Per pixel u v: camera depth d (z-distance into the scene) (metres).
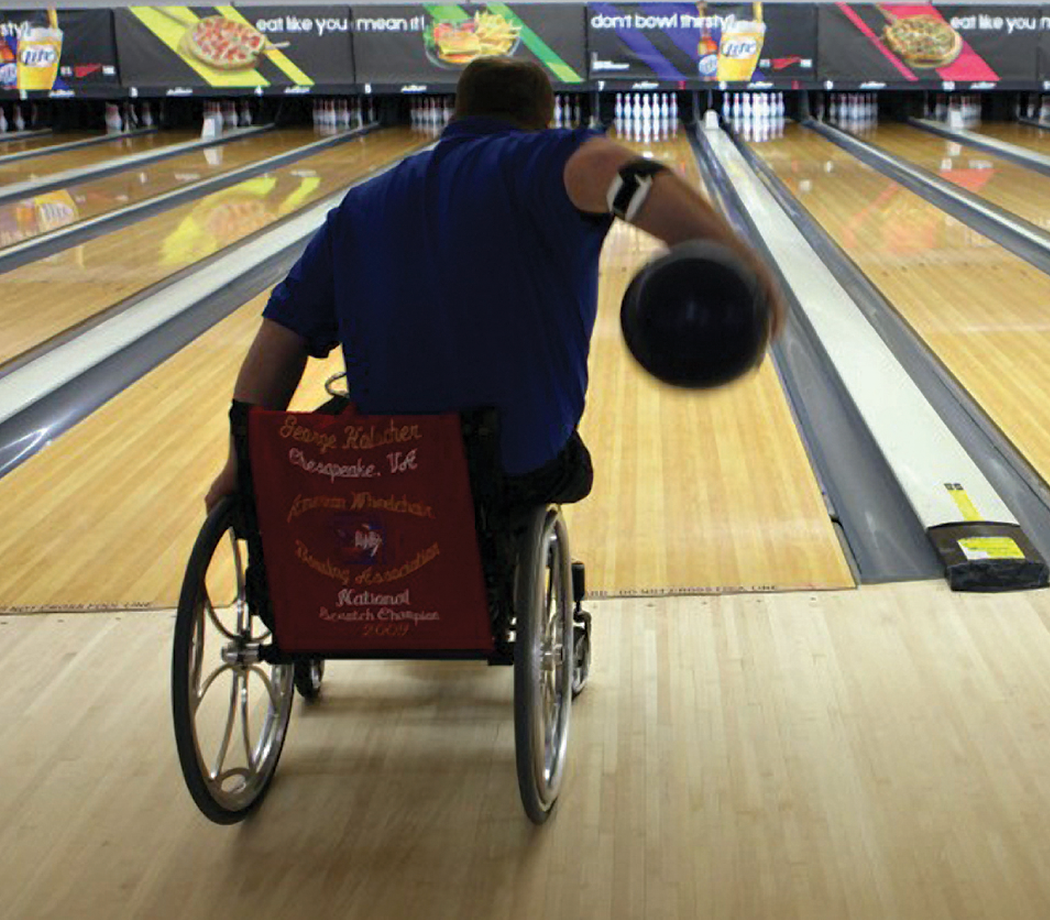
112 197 6.99
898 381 3.59
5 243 5.75
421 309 1.62
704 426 3.35
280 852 1.78
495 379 1.63
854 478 3.00
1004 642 2.24
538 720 1.71
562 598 1.92
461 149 1.64
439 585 1.67
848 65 8.99
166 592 2.55
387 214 1.64
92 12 9.15
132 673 2.25
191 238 5.87
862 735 1.99
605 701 2.11
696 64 9.02
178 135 9.97
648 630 2.33
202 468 3.19
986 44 8.92
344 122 10.24
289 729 2.09
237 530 1.75
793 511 2.81
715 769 1.92
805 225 5.87
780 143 8.80
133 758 2.00
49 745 2.04
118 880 1.72
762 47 8.96
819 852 1.72
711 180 7.39
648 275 1.26
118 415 3.57
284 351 1.74
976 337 4.00
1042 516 2.74
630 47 9.00
